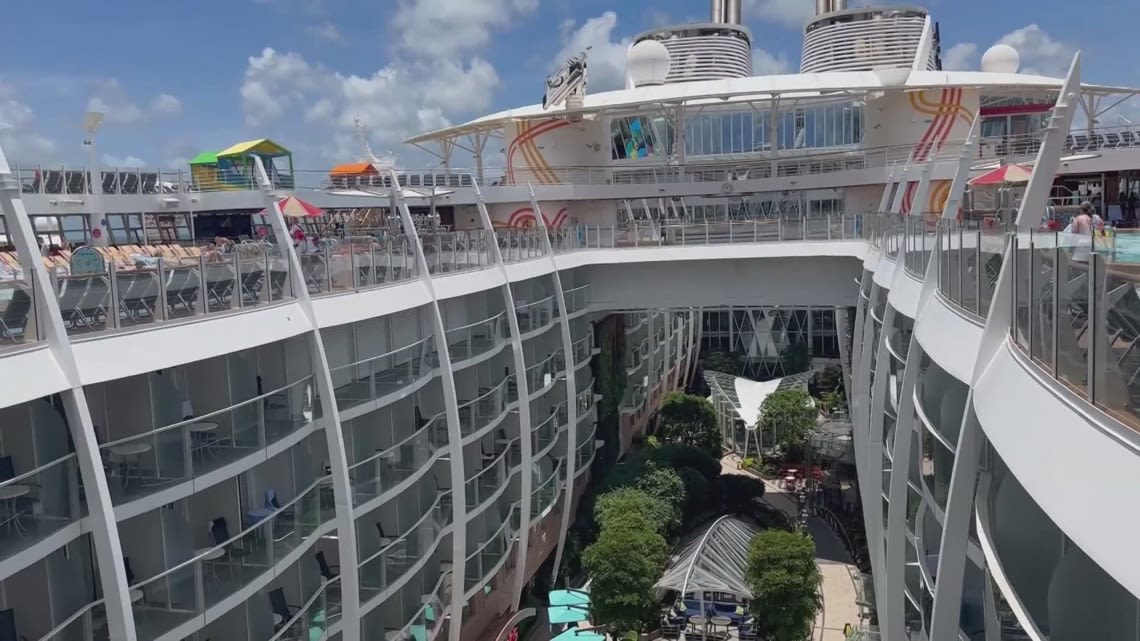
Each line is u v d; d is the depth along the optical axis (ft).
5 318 40.91
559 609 99.76
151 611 53.88
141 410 54.95
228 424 61.26
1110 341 21.47
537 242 114.42
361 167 148.05
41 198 112.78
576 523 124.67
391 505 82.33
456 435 82.99
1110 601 31.73
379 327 84.02
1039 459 24.89
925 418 57.26
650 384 170.71
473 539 95.71
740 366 214.90
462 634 93.25
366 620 75.41
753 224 124.77
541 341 121.19
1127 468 19.48
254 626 60.23
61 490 45.44
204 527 64.90
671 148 172.45
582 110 150.51
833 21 211.61
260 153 154.71
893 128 154.20
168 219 138.51
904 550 63.21
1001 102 166.50
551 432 115.34
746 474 155.02
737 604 102.17
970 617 54.75
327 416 63.77
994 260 39.09
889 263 82.17
